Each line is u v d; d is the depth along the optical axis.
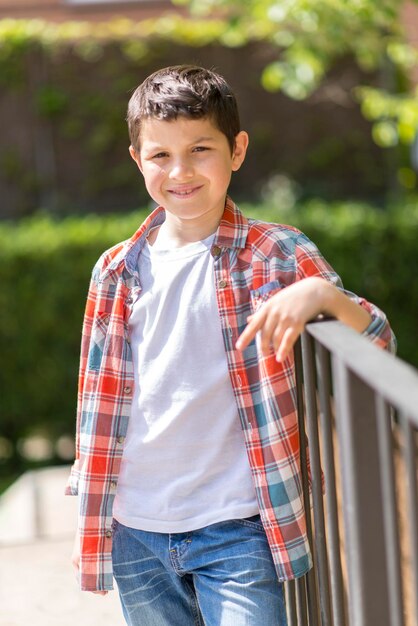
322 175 10.66
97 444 2.57
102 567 2.58
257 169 10.66
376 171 10.66
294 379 2.54
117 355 2.58
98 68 10.32
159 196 2.54
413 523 1.53
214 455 2.48
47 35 10.26
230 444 2.48
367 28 7.21
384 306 8.59
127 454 2.57
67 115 10.36
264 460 2.42
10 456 8.51
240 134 2.63
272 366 2.41
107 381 2.58
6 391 8.38
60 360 8.37
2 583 4.79
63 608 4.44
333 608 2.23
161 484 2.53
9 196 10.45
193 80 2.52
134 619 2.74
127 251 2.61
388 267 8.56
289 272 2.45
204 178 2.48
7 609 4.46
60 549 5.28
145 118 2.49
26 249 8.26
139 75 10.37
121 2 12.09
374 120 10.59
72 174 10.45
